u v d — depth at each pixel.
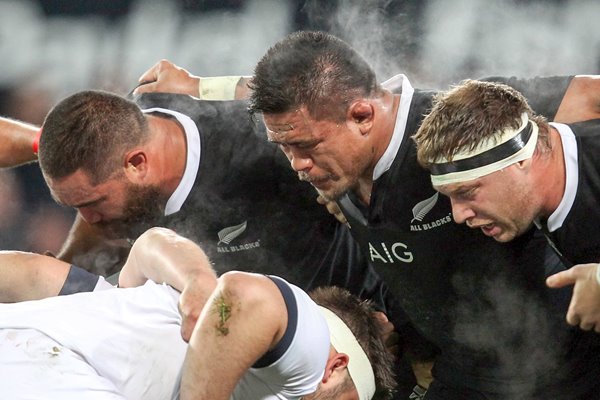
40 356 6.93
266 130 9.58
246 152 9.89
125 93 16.25
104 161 9.04
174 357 7.28
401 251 9.52
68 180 9.03
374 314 8.37
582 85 9.55
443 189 8.36
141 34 16.16
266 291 6.72
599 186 8.41
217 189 9.90
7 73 16.41
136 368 7.14
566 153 8.41
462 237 9.28
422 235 9.30
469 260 9.45
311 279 10.79
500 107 8.12
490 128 8.05
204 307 6.84
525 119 8.19
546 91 9.69
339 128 8.51
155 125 9.62
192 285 7.32
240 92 10.81
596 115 9.43
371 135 8.72
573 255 8.77
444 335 10.26
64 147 8.92
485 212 8.36
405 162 8.91
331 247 10.72
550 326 9.80
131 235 9.88
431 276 9.61
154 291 7.54
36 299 8.29
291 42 8.49
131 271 8.09
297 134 8.45
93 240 11.27
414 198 9.05
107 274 11.48
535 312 9.72
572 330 9.87
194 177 9.78
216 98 10.87
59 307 7.29
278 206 10.22
